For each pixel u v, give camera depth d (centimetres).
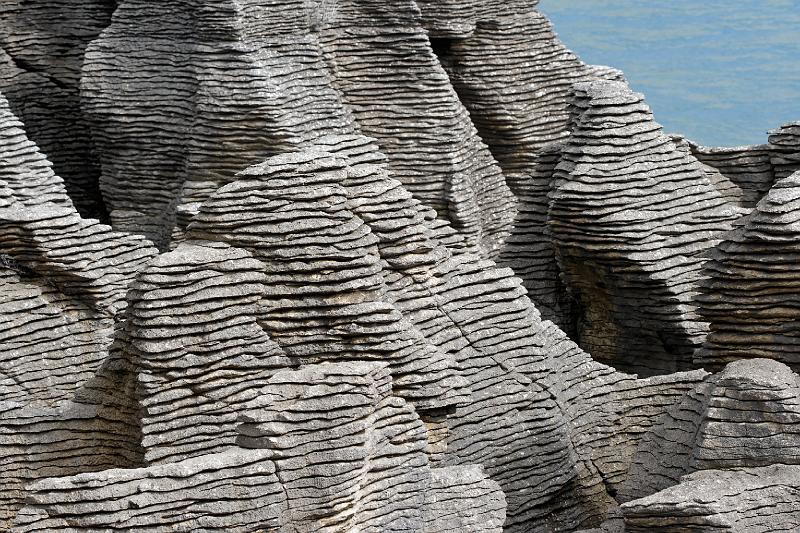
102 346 5131
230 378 3981
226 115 6438
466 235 6806
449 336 4628
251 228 4106
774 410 3925
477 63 7269
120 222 6825
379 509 3900
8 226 5081
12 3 7381
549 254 5900
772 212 4269
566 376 4853
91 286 5134
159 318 3925
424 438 4016
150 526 3603
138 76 6750
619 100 5572
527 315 4784
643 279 5406
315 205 4159
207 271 4006
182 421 3916
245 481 3672
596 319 5675
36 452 4197
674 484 4147
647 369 5597
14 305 5031
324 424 3766
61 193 6009
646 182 5478
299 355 4103
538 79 7362
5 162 5938
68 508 3597
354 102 6844
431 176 6806
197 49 6562
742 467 3925
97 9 7406
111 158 6856
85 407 4206
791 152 6297
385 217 4519
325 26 6788
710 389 4191
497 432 4644
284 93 6544
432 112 6831
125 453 4147
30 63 7400
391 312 4181
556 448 4709
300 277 4116
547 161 5906
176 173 6725
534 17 7369
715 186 6359
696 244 5475
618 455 4841
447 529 3959
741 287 4306
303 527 3716
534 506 4669
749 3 12481
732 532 3719
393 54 6844
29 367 5012
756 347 4328
